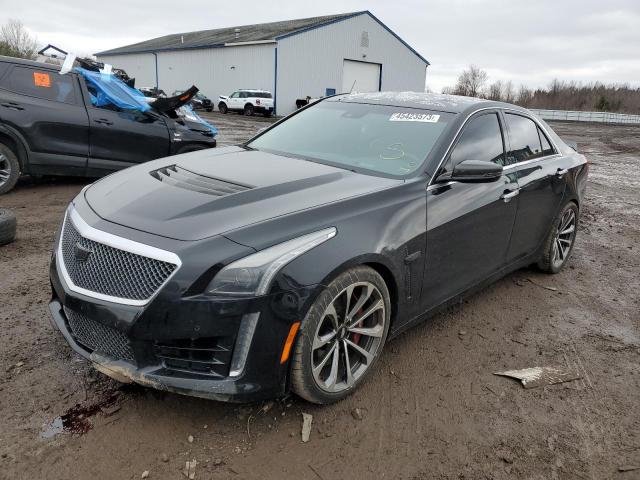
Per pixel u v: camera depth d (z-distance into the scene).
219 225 2.45
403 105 4.04
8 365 2.96
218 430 2.58
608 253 6.12
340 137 3.86
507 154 4.14
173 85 50.25
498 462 2.56
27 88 6.75
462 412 2.91
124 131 7.42
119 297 2.38
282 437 2.57
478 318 4.09
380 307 2.92
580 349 3.73
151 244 2.35
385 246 2.84
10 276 4.23
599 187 10.78
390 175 3.33
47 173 7.04
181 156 3.71
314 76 40.44
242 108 36.12
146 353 2.35
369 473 2.42
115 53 57.91
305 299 2.45
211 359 2.40
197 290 2.28
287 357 2.47
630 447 2.73
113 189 2.97
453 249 3.44
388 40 43.78
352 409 2.83
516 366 3.43
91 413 2.62
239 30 50.00
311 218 2.62
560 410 3.01
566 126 39.22
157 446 2.45
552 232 4.86
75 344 2.60
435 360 3.42
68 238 2.73
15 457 2.31
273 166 3.37
